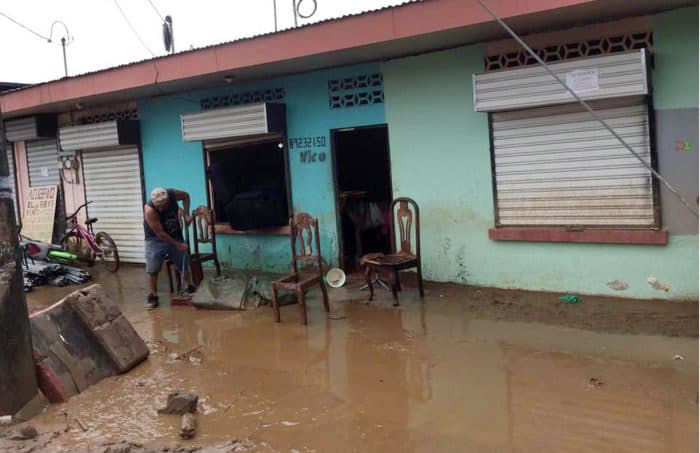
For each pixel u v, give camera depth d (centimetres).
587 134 607
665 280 584
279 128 808
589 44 596
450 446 356
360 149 869
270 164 877
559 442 355
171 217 719
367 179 873
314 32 670
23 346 421
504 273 679
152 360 530
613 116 592
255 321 632
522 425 378
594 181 610
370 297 679
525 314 591
